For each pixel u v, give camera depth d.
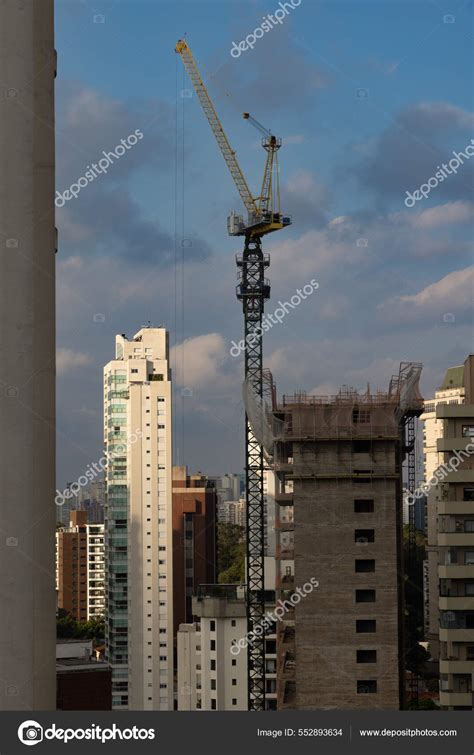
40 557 53.91
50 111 55.97
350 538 130.50
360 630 128.38
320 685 127.00
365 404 134.12
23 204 54.06
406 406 134.25
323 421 132.50
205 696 183.38
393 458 132.12
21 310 53.66
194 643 192.38
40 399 54.09
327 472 131.50
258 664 179.50
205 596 187.12
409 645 158.62
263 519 181.00
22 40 54.66
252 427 141.62
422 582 177.00
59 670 103.44
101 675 104.19
